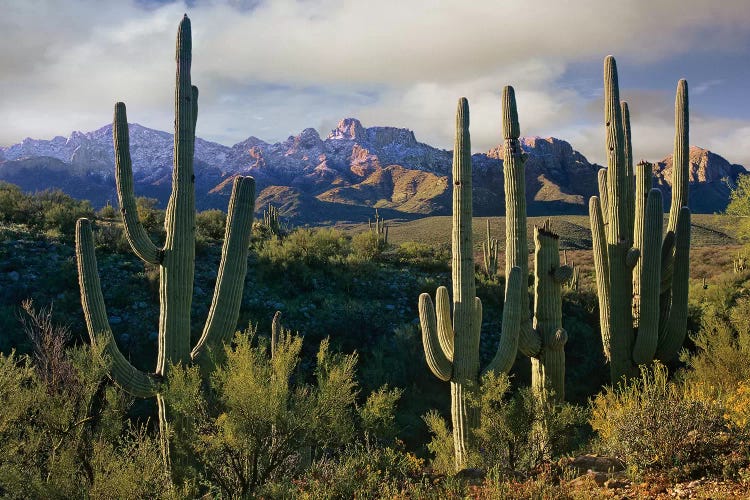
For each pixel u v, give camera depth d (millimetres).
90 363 6746
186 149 7594
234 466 5832
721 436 5496
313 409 6199
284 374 6281
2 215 22047
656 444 5449
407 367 15242
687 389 6957
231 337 7574
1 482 5312
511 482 5625
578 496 4703
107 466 5512
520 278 8578
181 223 7441
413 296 20203
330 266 20891
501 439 6707
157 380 7223
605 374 16078
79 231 7215
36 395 6383
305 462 7180
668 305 11180
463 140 8406
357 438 7074
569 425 7047
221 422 5789
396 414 13086
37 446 5922
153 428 11102
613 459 5980
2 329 13594
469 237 8367
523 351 8898
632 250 10492
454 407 8398
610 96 10922
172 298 7348
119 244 19453
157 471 5488
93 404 7281
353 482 5621
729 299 20844
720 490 4676
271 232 26859
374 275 21297
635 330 11102
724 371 8570
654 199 10406
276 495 5414
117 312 15828
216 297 7574
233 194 7684
